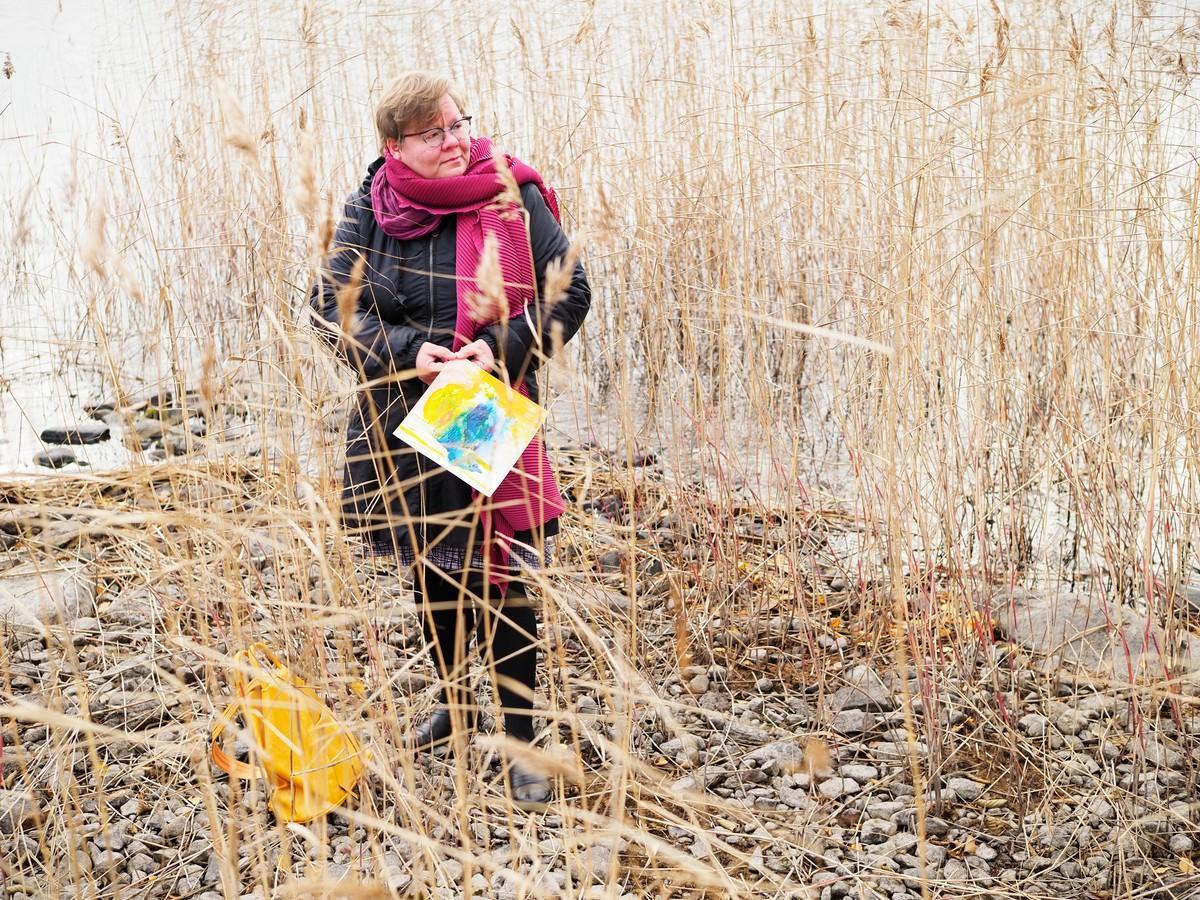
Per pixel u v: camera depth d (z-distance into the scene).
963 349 3.51
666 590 3.56
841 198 4.24
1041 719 2.88
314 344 2.20
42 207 5.38
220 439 2.33
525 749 1.55
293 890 1.54
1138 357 3.42
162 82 6.11
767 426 3.67
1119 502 3.12
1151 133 3.57
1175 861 2.36
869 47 4.25
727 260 3.81
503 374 2.12
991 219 3.42
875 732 2.92
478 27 5.57
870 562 3.59
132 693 2.92
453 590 2.52
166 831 2.44
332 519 1.92
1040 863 2.37
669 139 4.62
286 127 4.82
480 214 2.44
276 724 2.19
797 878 2.32
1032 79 3.74
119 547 2.86
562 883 2.18
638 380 4.81
